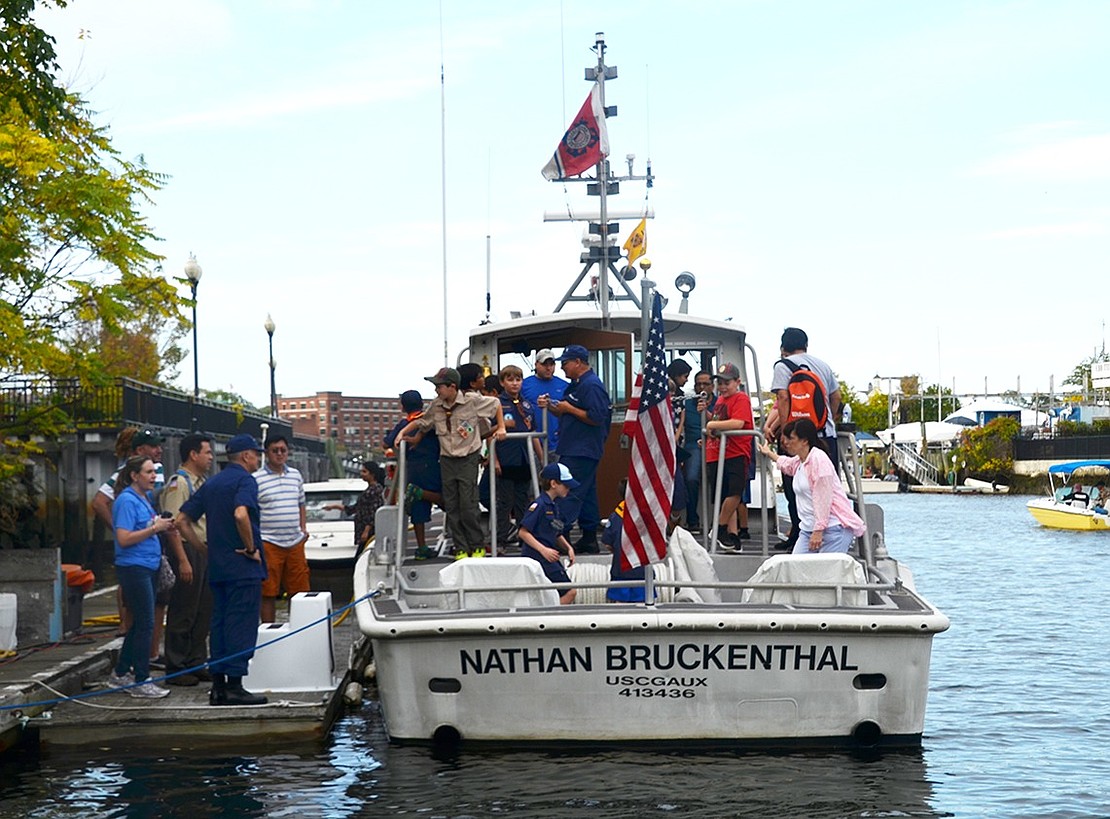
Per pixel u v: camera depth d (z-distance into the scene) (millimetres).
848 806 7848
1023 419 101750
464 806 7832
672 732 8664
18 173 17062
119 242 18172
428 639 8602
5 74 14445
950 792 8359
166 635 10688
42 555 12438
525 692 8633
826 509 9523
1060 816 7941
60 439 24594
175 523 9914
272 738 9523
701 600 9852
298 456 45281
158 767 8945
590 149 15125
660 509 8703
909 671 8680
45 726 9438
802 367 10648
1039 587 24547
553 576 9836
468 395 10570
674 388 11602
